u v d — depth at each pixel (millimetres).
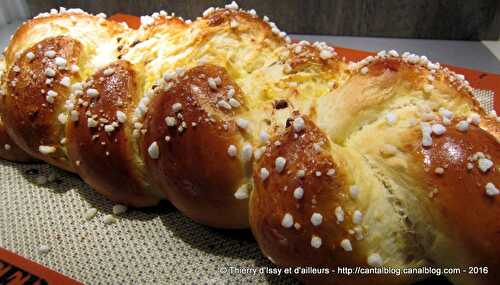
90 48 323
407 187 223
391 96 244
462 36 527
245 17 296
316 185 221
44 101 301
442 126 225
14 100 307
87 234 300
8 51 341
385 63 250
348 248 220
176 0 541
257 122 254
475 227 212
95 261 284
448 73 264
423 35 532
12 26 554
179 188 262
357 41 536
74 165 307
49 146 312
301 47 290
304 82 277
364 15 526
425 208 219
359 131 246
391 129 235
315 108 258
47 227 305
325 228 221
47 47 308
